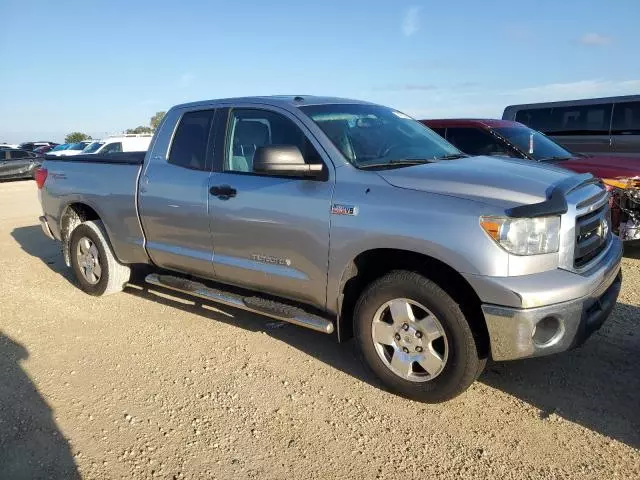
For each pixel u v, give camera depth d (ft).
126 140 74.33
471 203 10.57
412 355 11.55
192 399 12.26
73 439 10.87
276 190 13.08
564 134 37.58
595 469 9.49
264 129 14.07
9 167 77.30
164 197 15.79
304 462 10.01
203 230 14.89
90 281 19.45
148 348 15.01
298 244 12.76
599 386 12.19
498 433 10.64
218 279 15.28
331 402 11.97
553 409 11.36
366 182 11.85
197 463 10.07
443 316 10.92
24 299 19.49
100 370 13.78
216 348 14.88
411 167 12.23
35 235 32.48
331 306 12.68
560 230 10.45
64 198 19.52
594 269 11.05
